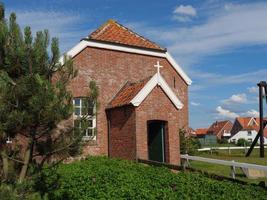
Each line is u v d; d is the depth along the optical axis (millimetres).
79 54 23109
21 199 7582
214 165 22375
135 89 22109
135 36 26406
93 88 9203
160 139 22281
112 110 22984
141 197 12195
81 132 8789
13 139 8445
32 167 8414
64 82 8570
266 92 31219
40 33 8320
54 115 7852
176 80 26859
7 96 7648
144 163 20141
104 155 22844
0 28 8031
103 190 13062
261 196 12875
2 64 8125
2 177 7949
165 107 21875
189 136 26594
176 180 15102
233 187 14086
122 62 24609
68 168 17766
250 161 25969
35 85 7723
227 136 119375
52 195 11531
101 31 25609
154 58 25969
